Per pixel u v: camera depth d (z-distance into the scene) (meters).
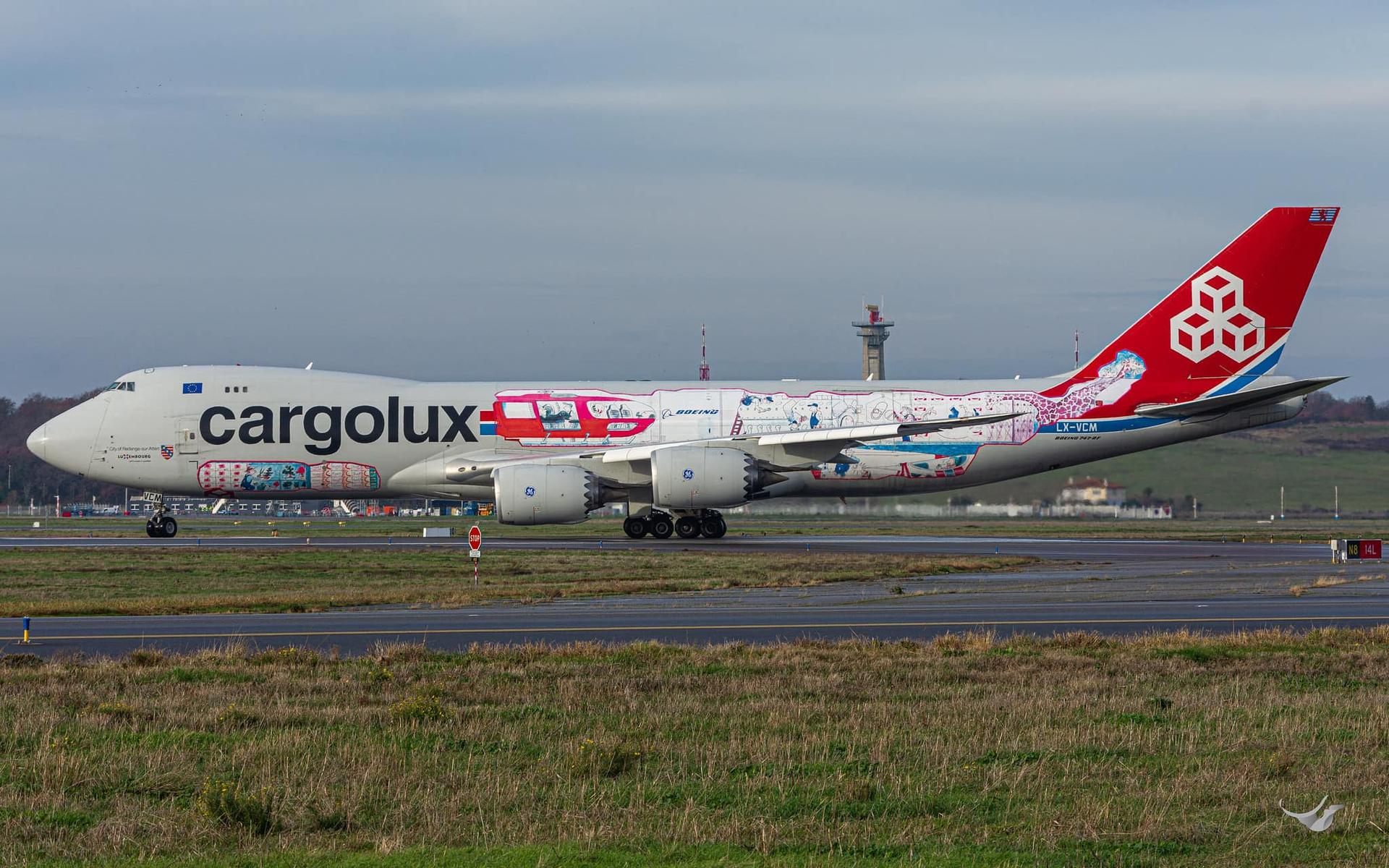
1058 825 41.12
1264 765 49.00
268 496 196.88
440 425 191.38
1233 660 75.31
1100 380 192.62
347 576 132.12
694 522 195.38
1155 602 107.06
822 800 44.25
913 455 191.62
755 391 194.38
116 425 192.62
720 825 41.03
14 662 73.00
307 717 57.69
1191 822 41.47
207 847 39.56
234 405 192.38
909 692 64.38
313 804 43.69
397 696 62.88
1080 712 59.28
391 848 38.56
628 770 48.78
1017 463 193.50
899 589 115.38
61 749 51.28
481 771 48.50
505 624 92.31
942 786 46.25
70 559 154.38
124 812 43.09
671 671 70.38
